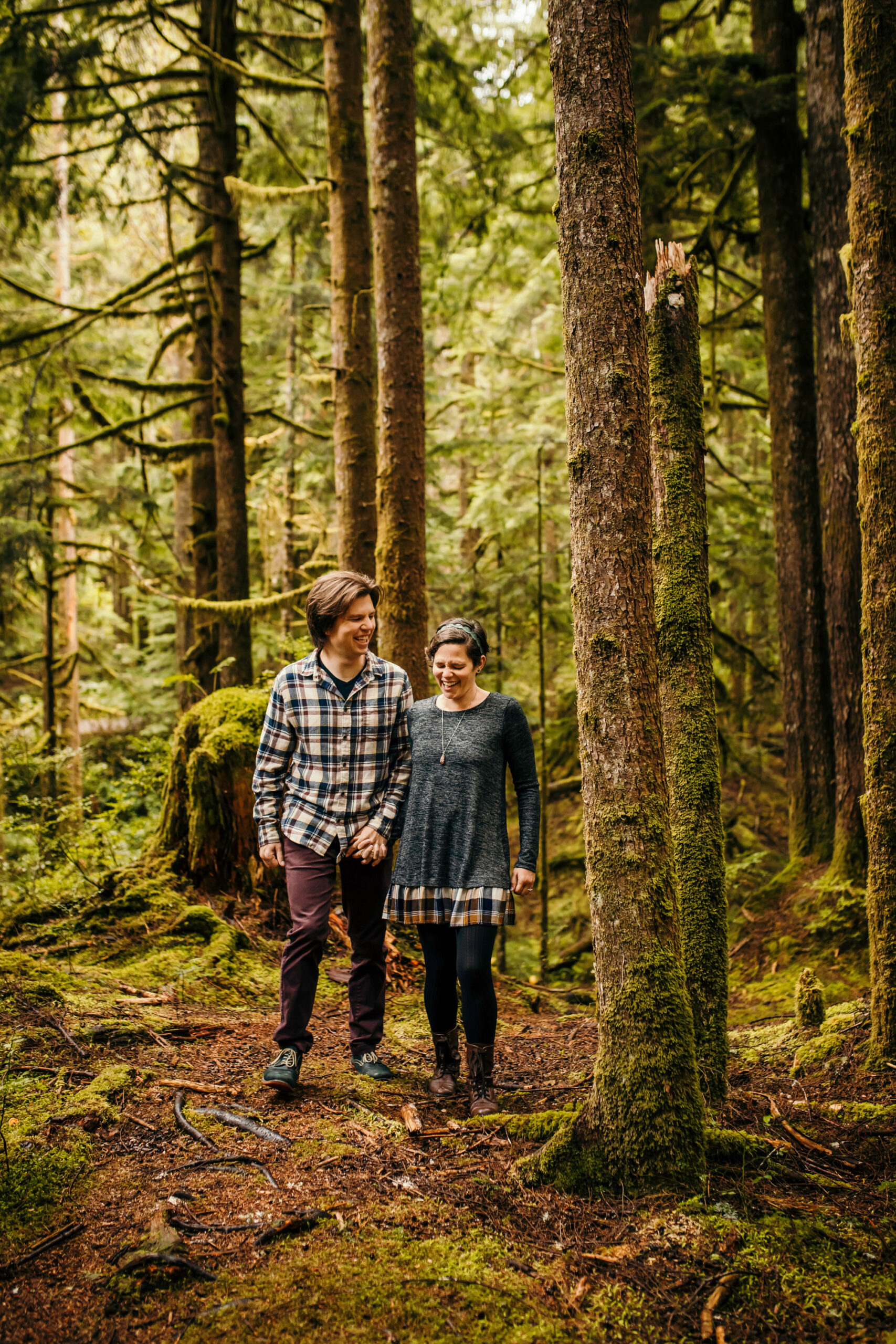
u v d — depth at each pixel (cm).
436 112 948
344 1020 407
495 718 319
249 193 754
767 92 703
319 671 316
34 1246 211
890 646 339
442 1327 186
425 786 316
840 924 571
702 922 306
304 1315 187
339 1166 250
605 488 245
